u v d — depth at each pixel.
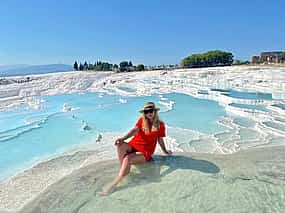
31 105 22.34
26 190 6.30
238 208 4.34
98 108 19.78
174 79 39.34
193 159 6.15
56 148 9.95
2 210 5.39
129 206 4.52
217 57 85.25
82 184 5.37
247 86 28.41
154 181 5.16
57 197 5.02
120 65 86.31
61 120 15.27
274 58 74.44
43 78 45.97
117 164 6.26
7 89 31.89
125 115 16.89
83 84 42.59
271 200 4.51
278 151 6.85
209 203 4.47
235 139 10.26
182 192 4.79
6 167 8.11
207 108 18.17
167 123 13.67
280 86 25.42
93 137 11.37
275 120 13.01
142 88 33.00
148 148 5.61
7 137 11.52
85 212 4.50
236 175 5.36
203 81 34.53
